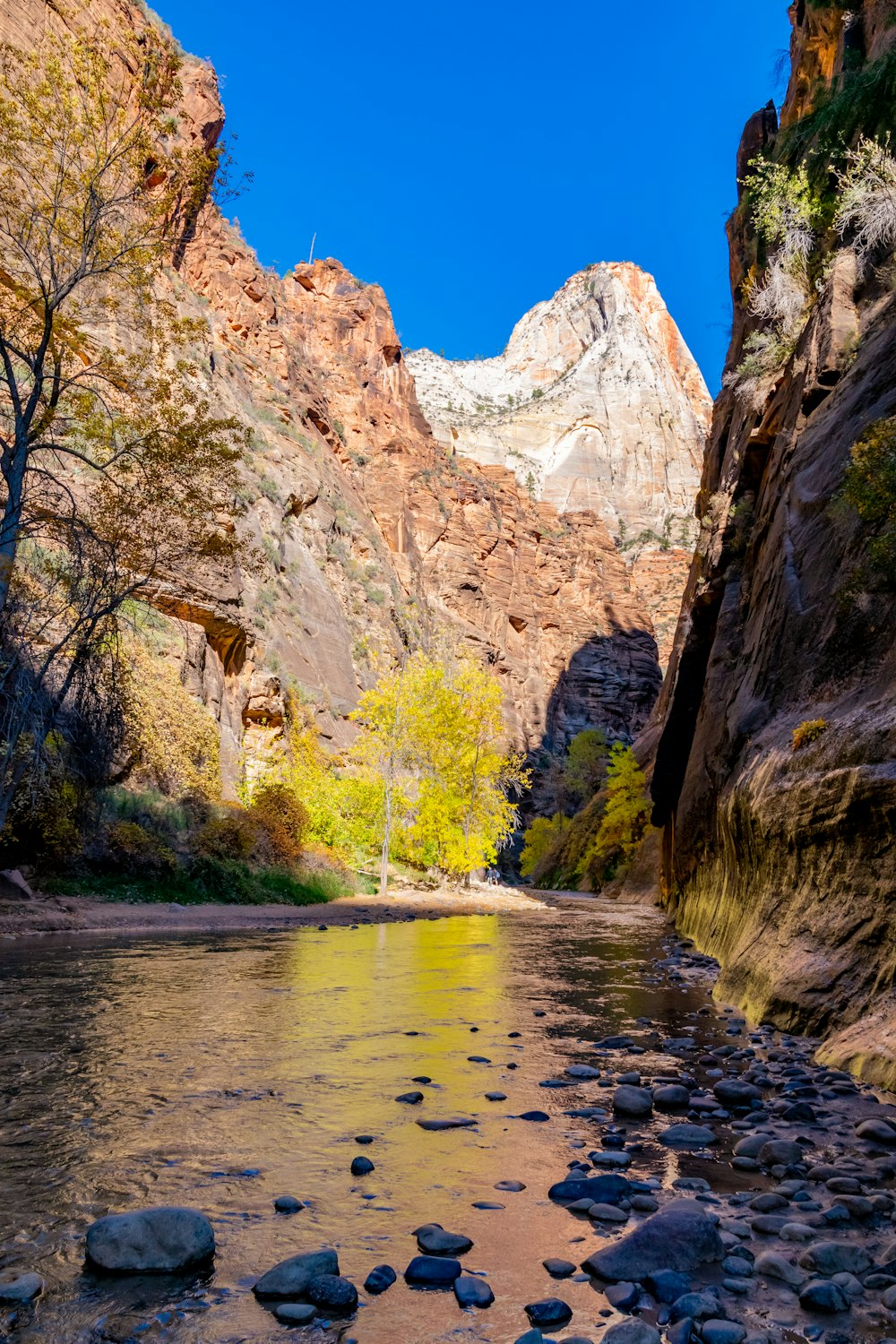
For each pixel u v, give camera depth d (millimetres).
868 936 6785
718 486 26219
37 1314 2549
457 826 38781
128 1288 2748
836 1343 2398
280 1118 4660
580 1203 3473
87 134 13820
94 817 20156
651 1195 3633
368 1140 4281
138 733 24469
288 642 43656
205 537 14539
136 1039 6680
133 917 17406
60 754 17781
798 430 16156
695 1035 7344
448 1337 2445
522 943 16672
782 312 20312
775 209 20453
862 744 7840
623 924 23375
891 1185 3725
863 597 10547
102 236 14453
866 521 11164
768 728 12633
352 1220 3309
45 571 13812
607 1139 4391
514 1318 2570
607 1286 2795
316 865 28422
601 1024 7852
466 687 39094
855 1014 6449
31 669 13422
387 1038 6980
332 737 44219
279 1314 2564
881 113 17297
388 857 34469
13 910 15984
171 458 13648
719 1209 3492
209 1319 2541
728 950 12055
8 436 15148
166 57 14531
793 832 8602
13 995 8711
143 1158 3994
